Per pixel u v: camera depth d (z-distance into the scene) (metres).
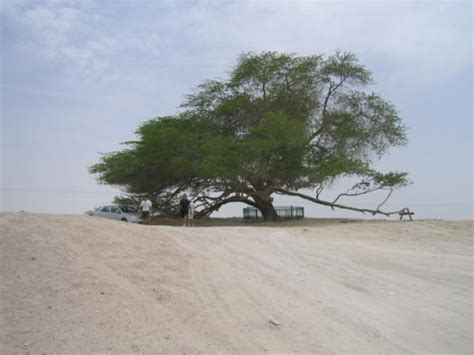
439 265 15.16
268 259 13.72
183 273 10.12
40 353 5.75
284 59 33.53
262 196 33.94
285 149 31.19
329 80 34.12
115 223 13.73
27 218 11.44
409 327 9.46
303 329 8.44
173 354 6.44
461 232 22.94
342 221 31.25
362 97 34.06
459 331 9.45
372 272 13.79
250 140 30.00
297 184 32.50
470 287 12.70
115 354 6.07
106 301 7.55
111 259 9.75
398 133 33.94
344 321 9.20
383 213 32.81
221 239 15.88
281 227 25.94
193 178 35.41
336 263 14.48
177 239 13.73
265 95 34.50
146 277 9.22
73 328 6.49
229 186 33.94
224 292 9.49
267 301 9.54
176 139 32.34
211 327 7.65
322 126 34.59
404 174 32.38
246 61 33.72
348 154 34.00
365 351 7.94
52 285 7.66
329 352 7.66
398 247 18.70
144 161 34.38
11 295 6.96
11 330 6.05
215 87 35.50
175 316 7.71
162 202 37.94
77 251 9.68
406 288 12.31
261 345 7.42
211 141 31.06
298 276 12.16
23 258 8.48
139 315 7.37
